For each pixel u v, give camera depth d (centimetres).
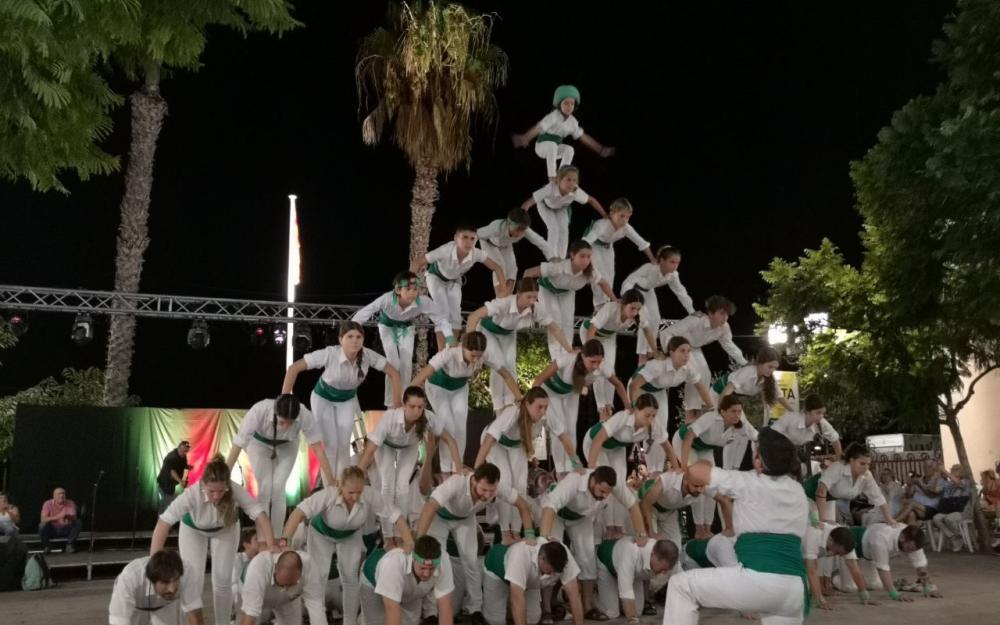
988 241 1217
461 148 1811
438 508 776
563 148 1033
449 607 705
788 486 508
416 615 762
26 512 1396
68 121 825
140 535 1467
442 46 1748
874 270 1630
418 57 1731
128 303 1473
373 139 1783
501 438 843
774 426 1021
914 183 1340
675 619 515
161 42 817
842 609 894
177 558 598
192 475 1516
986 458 1809
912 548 953
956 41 1237
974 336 1538
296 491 1514
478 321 873
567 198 991
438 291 948
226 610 708
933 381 1585
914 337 1594
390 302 874
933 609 895
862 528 996
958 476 1498
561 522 849
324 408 804
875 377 1630
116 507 1451
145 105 1792
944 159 1162
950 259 1354
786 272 1755
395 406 799
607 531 916
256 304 1513
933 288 1490
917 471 1864
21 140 803
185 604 671
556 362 870
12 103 709
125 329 1728
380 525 868
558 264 928
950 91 1301
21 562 1142
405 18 1772
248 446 764
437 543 663
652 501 870
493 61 1830
